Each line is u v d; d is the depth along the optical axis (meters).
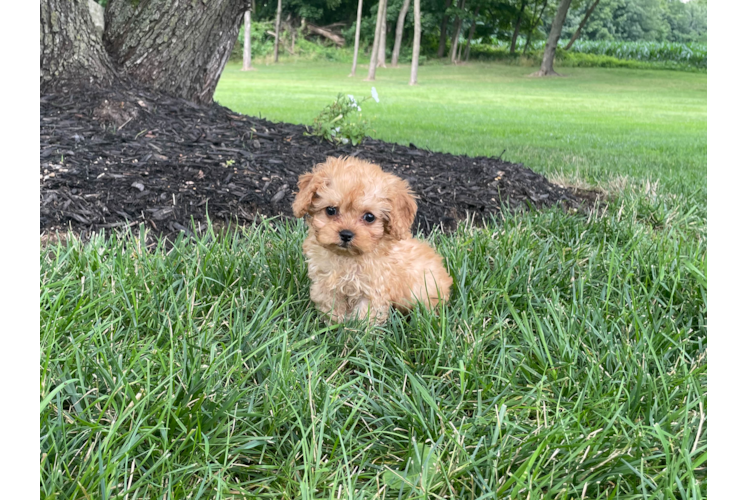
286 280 0.76
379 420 0.52
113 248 0.76
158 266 0.72
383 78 7.07
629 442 0.47
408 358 0.61
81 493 0.40
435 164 1.28
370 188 0.66
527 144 2.19
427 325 0.63
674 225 1.06
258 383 0.56
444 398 0.55
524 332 0.61
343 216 0.66
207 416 0.49
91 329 0.57
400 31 8.91
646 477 0.45
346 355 0.62
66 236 0.81
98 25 1.29
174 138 1.13
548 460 0.45
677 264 0.77
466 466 0.44
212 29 1.34
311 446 0.46
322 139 1.31
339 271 0.68
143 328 0.62
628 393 0.53
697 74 8.33
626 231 0.98
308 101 3.59
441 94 5.07
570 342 0.61
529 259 0.82
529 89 6.06
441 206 1.08
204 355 0.57
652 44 9.96
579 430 0.48
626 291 0.71
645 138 2.54
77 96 1.16
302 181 0.71
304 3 10.05
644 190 1.30
